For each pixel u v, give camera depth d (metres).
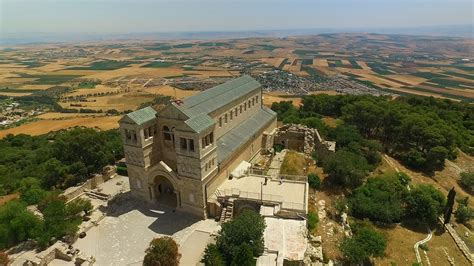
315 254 54.06
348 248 55.12
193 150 63.00
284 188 71.12
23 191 82.62
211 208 67.88
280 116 137.88
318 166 90.06
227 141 80.06
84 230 63.78
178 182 67.38
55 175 86.06
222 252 52.81
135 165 71.75
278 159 91.88
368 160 94.38
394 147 107.62
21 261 56.28
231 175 76.88
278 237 56.66
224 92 85.62
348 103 137.62
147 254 52.00
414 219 73.44
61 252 57.47
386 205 71.69
